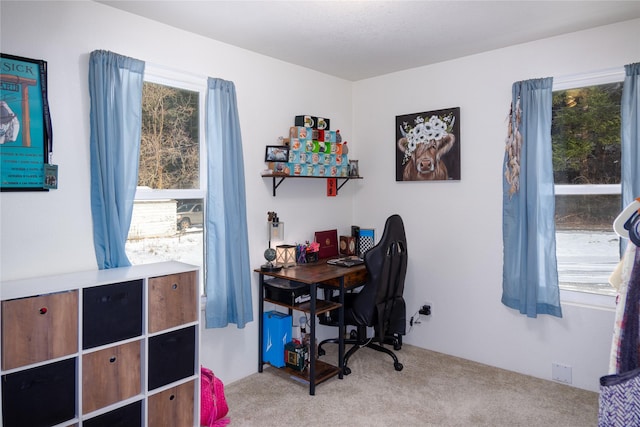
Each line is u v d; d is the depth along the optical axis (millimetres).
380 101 3787
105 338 1961
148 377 2121
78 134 2184
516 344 3066
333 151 3533
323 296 3553
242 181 2848
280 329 2963
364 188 3924
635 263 1806
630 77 2488
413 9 2369
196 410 2322
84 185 2207
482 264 3223
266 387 2852
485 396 2713
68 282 1928
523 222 2895
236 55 2951
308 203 3549
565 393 2744
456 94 3314
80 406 1889
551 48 2852
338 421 2422
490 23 2588
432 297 3500
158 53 2527
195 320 2320
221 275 2715
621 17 2514
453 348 3389
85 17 2213
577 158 2883
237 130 2832
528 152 2861
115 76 2258
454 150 3316
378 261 2959
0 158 1940
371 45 2967
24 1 2000
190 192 2766
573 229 2916
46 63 2070
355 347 3258
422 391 2785
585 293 2875
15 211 1994
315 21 2527
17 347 1712
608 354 2695
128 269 2250
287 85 3328
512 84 3020
